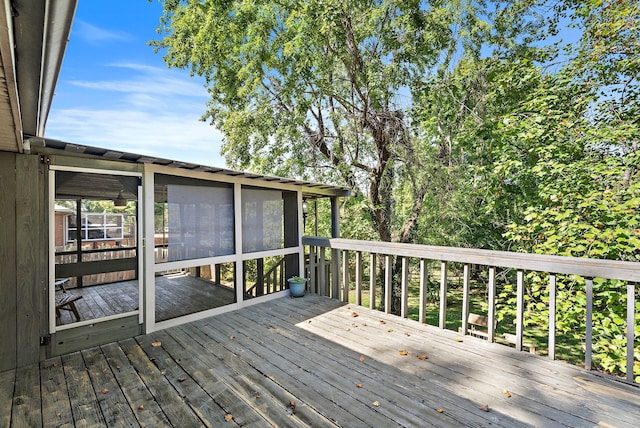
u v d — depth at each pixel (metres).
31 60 1.27
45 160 2.95
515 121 4.58
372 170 7.66
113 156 3.28
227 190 4.43
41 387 2.42
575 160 4.25
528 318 4.32
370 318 3.92
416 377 2.48
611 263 2.35
